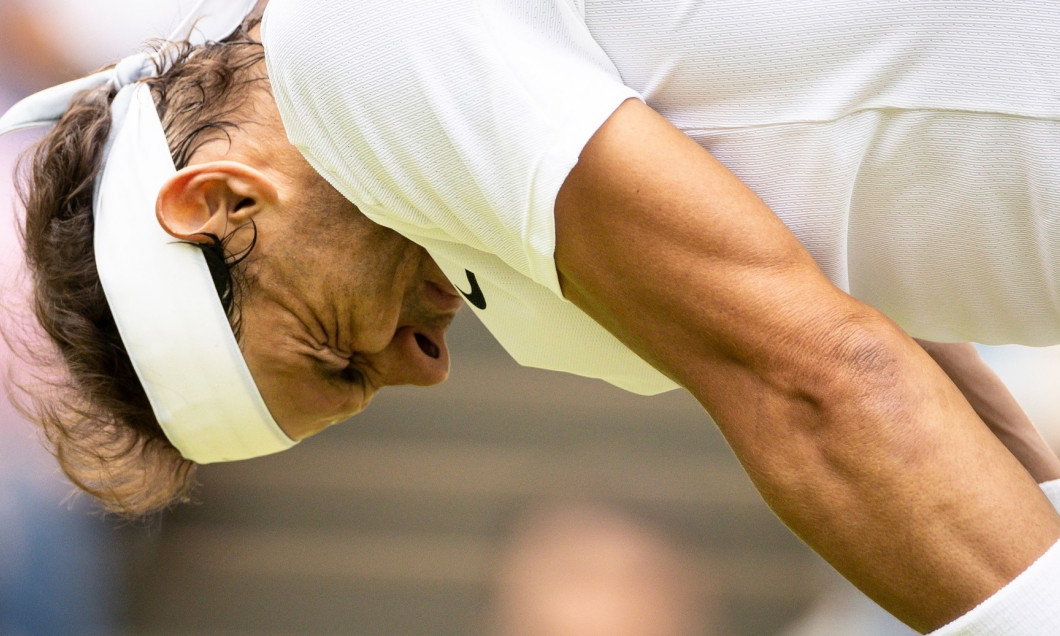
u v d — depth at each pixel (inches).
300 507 538.0
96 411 227.8
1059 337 188.5
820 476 146.9
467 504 536.4
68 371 223.9
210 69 200.8
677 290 151.7
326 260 199.6
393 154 163.6
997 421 236.4
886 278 185.5
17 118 219.1
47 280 214.8
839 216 170.2
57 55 493.7
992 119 159.2
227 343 207.0
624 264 154.2
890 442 142.6
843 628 477.1
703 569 516.4
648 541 520.7
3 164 405.4
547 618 508.7
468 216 165.2
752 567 512.4
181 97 202.4
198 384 211.8
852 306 149.6
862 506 144.6
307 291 203.3
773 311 147.6
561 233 156.9
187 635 517.0
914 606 146.9
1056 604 136.2
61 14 487.5
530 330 198.1
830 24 158.2
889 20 156.9
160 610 515.5
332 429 542.3
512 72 154.9
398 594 522.3
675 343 157.1
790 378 147.6
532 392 542.9
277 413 221.6
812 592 501.0
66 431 232.4
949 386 148.2
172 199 197.0
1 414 458.9
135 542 516.1
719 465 534.0
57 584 485.4
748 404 151.9
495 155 155.9
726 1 161.0
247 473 539.2
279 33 168.6
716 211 149.3
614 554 518.0
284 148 193.0
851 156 165.2
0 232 254.1
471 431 542.6
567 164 150.3
